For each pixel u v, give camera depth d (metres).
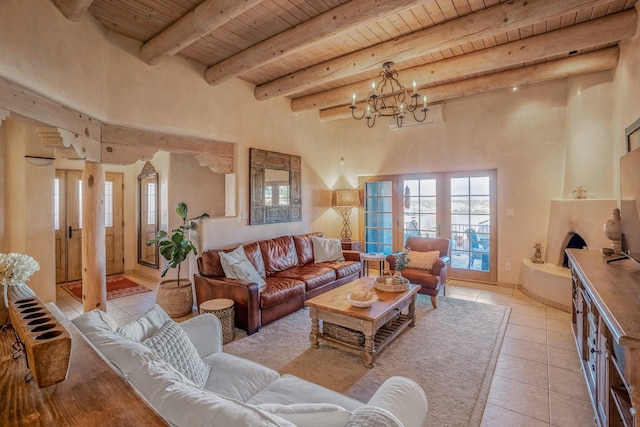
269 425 0.85
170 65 3.89
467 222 5.50
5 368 1.07
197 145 4.22
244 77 4.67
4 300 1.43
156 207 5.56
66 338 0.98
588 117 4.26
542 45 3.52
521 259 5.04
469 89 4.79
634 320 1.46
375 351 2.87
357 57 3.87
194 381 1.64
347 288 3.59
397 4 2.68
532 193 4.93
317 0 2.92
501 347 3.13
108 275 6.11
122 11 3.05
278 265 4.60
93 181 3.38
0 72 2.18
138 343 1.41
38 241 4.14
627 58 3.48
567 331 3.47
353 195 6.22
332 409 1.07
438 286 4.22
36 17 2.47
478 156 5.34
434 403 2.29
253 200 4.82
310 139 6.01
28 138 4.05
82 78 2.98
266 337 3.38
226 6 2.73
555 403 2.29
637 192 2.20
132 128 3.59
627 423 1.40
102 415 0.84
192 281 4.38
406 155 6.04
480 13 3.05
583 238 4.15
